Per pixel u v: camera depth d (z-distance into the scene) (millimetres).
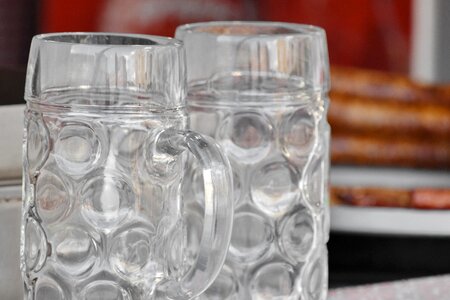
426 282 1479
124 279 1118
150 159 1111
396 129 2428
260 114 1249
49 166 1119
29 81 1142
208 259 1107
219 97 1250
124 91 1110
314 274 1291
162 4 3498
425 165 2346
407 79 2562
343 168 2059
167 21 3510
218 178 1095
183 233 1157
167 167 1114
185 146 1099
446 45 3787
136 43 1163
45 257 1125
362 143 2445
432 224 1685
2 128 1293
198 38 1256
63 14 3410
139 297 1124
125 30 3498
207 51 1254
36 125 1130
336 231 1693
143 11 3494
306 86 1273
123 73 1109
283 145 1256
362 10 3713
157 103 1124
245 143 1248
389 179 2031
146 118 1113
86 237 1114
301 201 1271
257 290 1257
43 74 1124
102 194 1109
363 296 1435
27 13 3322
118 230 1113
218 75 1253
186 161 1219
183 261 1154
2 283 1310
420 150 2387
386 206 1754
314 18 3670
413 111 2443
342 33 3709
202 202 1237
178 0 3506
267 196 1254
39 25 3359
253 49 1253
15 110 1299
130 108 1108
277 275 1263
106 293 1120
